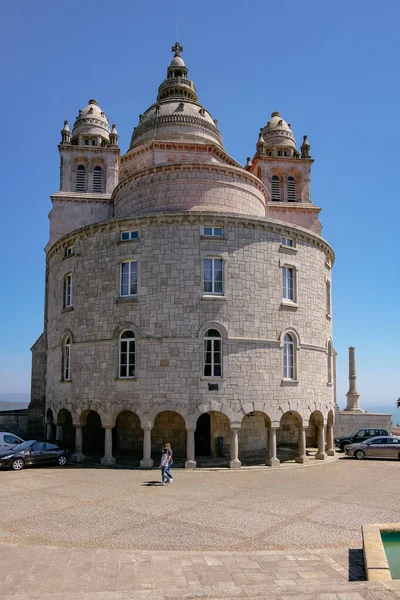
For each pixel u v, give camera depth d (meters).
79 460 30.73
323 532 16.20
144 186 36.19
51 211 45.94
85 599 10.00
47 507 19.16
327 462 32.62
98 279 31.69
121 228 31.19
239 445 32.31
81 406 31.23
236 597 10.09
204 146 45.16
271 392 30.02
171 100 50.44
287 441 39.66
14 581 11.64
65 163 48.00
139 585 11.51
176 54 54.62
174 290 29.61
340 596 10.02
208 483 24.25
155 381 28.95
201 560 13.28
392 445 35.31
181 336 29.17
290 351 31.88
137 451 33.09
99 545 14.65
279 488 23.36
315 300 33.91
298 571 12.57
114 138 48.72
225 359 29.16
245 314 29.95
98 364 30.77
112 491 22.12
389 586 10.51
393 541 13.91
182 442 31.91
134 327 29.75
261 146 52.09
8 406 156.75
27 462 28.30
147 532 16.02
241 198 36.16
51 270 37.53
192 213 29.95
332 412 35.84
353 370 53.47
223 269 30.00
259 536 15.73
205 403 28.64
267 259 31.14
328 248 35.84
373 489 23.44
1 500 20.33
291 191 52.31
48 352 37.09
